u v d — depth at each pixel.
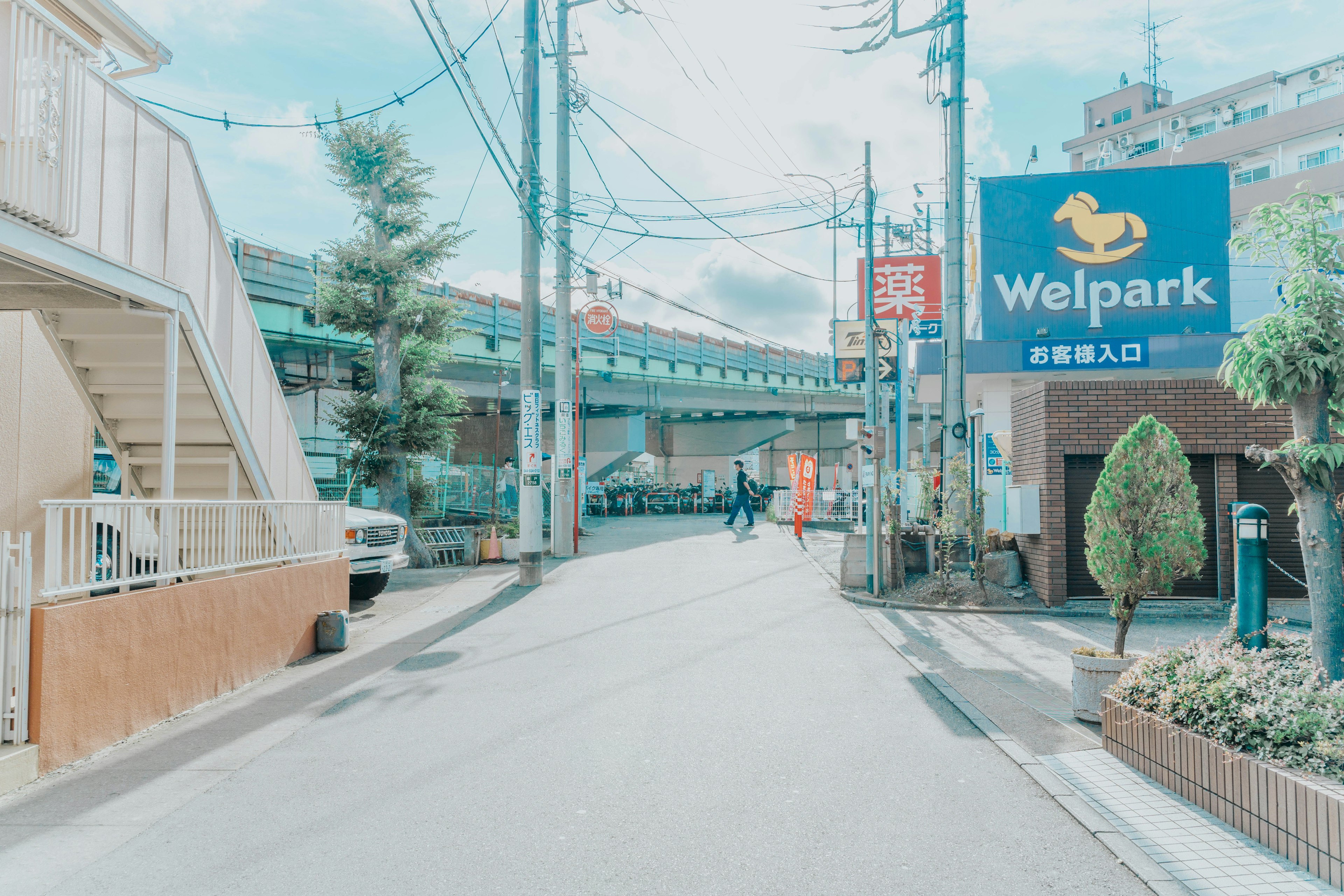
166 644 6.89
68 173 6.27
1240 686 4.84
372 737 6.41
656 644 9.97
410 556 18.81
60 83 6.25
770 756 5.89
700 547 21.47
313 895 3.86
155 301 7.49
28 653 5.51
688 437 61.66
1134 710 5.54
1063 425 12.58
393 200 20.39
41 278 6.67
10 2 5.89
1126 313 20.92
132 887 3.95
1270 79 51.81
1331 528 5.51
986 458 19.19
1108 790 5.12
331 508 10.76
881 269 22.41
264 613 8.60
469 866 4.16
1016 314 21.27
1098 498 7.16
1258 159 51.34
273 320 23.84
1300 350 5.52
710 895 3.84
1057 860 4.20
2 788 5.12
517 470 30.31
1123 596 7.07
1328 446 5.36
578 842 4.44
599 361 36.75
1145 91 62.34
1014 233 21.36
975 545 12.98
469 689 7.95
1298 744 4.39
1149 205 20.95
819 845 4.39
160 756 5.96
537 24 15.34
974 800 5.04
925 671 8.54
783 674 8.45
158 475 10.02
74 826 4.68
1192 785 4.88
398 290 19.80
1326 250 5.55
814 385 52.28
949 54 16.44
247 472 9.70
